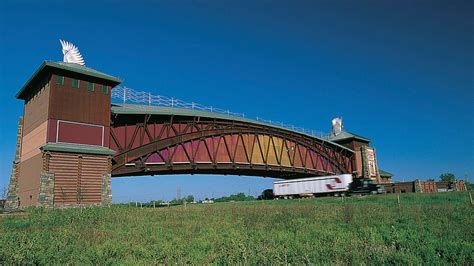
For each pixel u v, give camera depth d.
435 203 37.62
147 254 12.83
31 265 11.68
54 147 38.00
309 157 78.62
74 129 40.72
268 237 15.68
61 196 37.69
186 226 22.33
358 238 15.08
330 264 10.53
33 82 44.59
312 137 78.62
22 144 48.06
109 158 42.31
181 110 55.59
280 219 24.83
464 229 17.44
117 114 45.94
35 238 15.99
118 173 46.72
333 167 86.12
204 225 22.72
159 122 51.97
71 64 44.72
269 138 68.50
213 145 58.12
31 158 42.59
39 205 36.12
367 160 92.69
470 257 10.93
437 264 10.55
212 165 57.22
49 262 11.84
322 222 22.83
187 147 54.72
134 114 48.06
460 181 93.94
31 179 41.12
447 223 19.92
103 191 40.72
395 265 10.81
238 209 36.47
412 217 23.58
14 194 46.41
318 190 77.38
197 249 13.66
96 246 14.49
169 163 51.53
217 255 12.38
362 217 24.44
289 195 81.94
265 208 37.31
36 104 44.25
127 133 48.19
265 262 11.03
